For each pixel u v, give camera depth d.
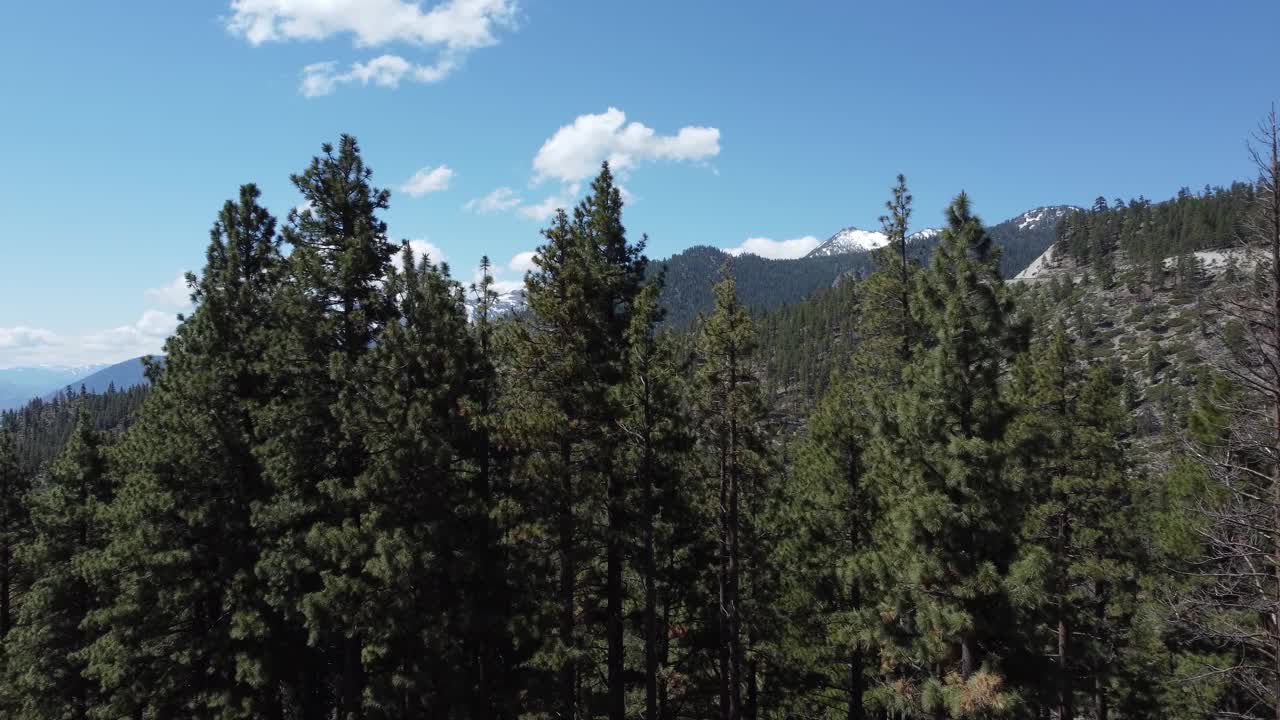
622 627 19.70
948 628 14.69
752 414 20.70
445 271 20.44
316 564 18.70
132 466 24.31
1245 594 14.62
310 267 19.34
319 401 19.33
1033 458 16.61
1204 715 20.53
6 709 30.05
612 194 20.06
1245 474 14.93
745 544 23.50
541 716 18.19
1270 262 12.83
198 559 20.48
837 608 23.62
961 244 15.76
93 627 27.41
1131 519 22.81
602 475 18.34
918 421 15.47
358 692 20.97
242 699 20.20
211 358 21.20
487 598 18.78
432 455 17.31
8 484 38.75
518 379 18.52
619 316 19.86
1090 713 28.62
